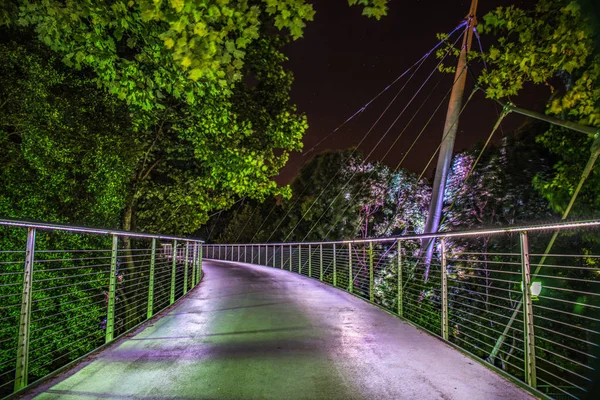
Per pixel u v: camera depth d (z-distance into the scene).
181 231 18.30
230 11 3.29
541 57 5.29
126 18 4.80
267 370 4.15
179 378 3.91
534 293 3.65
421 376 3.96
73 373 4.07
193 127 10.86
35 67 7.38
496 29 5.54
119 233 5.58
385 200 23.83
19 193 7.93
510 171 12.08
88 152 8.77
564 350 7.64
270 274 18.52
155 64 6.34
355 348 5.05
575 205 6.91
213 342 5.38
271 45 12.34
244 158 10.58
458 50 7.82
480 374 4.02
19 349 3.63
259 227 39.03
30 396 3.43
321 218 26.14
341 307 8.45
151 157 14.05
